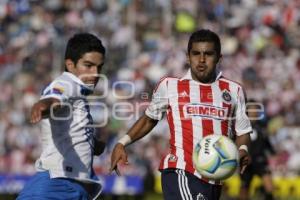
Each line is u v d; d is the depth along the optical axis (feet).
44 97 50.93
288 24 219.00
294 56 209.26
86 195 55.62
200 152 56.39
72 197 54.60
